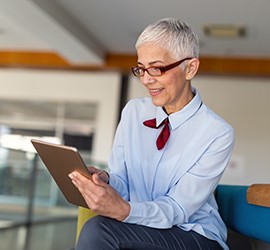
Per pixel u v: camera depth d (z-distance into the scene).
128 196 1.91
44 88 9.10
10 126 9.26
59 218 6.18
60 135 9.09
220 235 1.84
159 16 6.14
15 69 9.03
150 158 1.85
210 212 1.85
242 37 6.75
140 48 1.71
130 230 1.57
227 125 1.80
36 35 6.57
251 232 1.92
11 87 9.23
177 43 1.69
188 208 1.69
